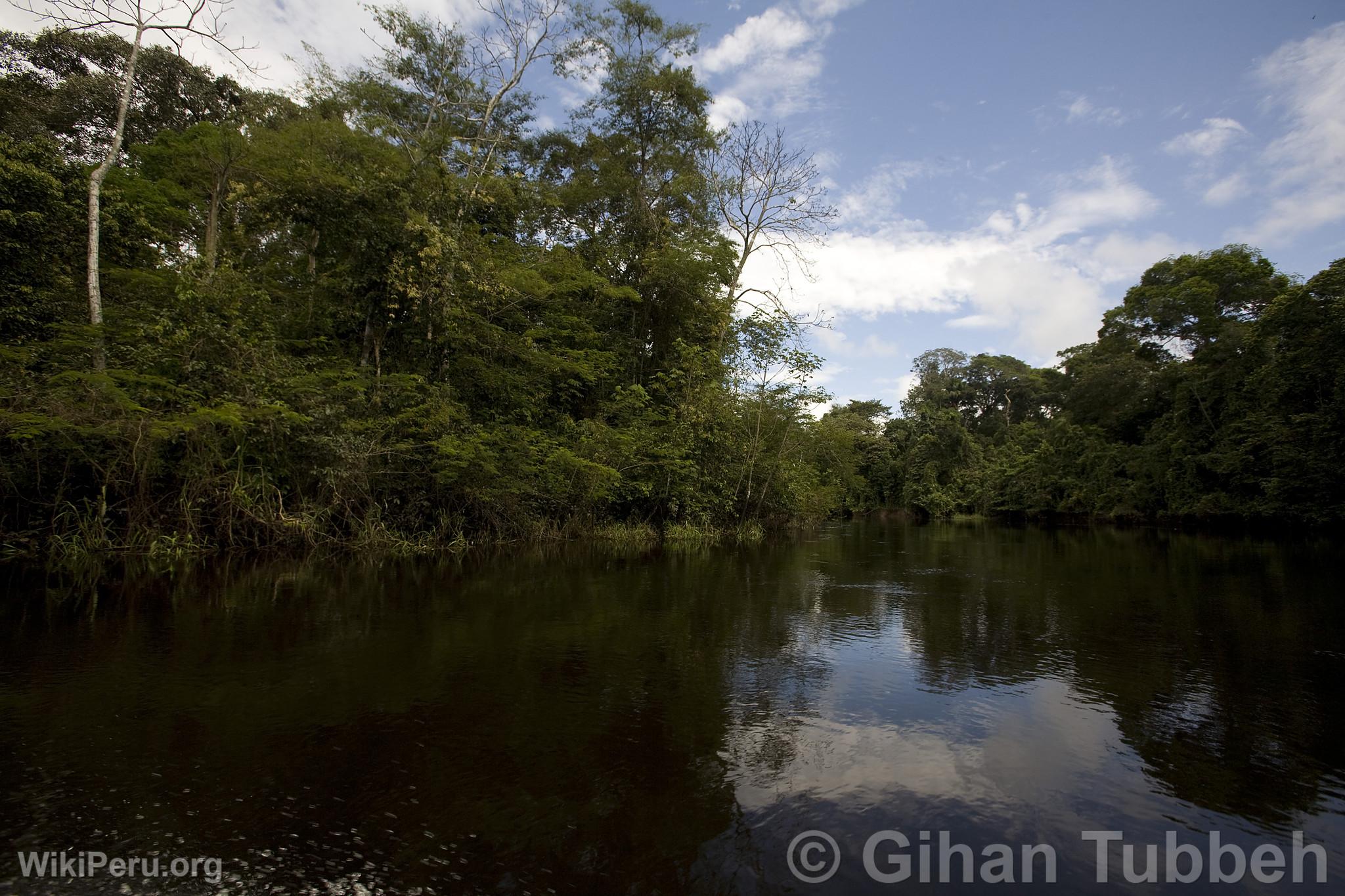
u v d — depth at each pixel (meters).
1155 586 7.76
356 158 13.97
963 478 36.59
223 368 9.24
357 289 11.61
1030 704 3.50
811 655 4.46
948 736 3.05
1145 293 27.48
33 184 9.50
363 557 9.72
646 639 4.85
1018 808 2.39
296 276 14.40
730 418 16.27
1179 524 22.77
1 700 3.35
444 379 12.55
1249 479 18.48
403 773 2.58
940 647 4.72
